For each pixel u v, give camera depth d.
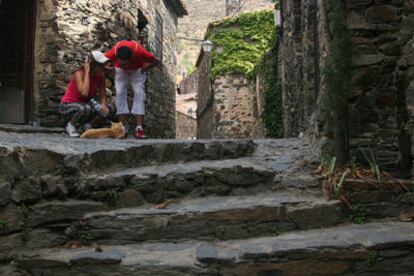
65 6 8.93
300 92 8.08
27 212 3.48
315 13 6.65
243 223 3.72
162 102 15.23
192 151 5.04
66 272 3.26
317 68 6.27
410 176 4.38
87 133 5.91
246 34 16.30
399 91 4.53
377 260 3.23
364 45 4.63
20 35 8.98
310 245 3.25
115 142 5.06
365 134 4.61
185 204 4.05
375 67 4.62
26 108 8.90
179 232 3.67
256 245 3.37
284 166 4.73
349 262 3.23
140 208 3.93
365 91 4.63
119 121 7.09
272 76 11.66
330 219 3.83
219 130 16.11
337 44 4.50
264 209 3.76
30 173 3.59
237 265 3.16
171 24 17.12
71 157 3.89
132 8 10.56
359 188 4.01
